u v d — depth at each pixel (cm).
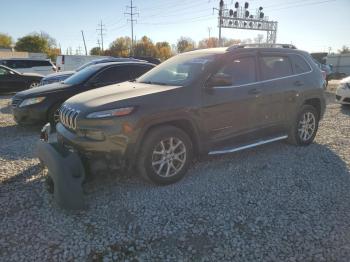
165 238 289
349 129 691
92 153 356
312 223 313
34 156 512
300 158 496
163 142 385
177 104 387
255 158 495
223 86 430
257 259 261
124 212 334
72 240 286
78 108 373
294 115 528
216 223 313
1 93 1398
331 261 259
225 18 3572
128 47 8556
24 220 319
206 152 428
